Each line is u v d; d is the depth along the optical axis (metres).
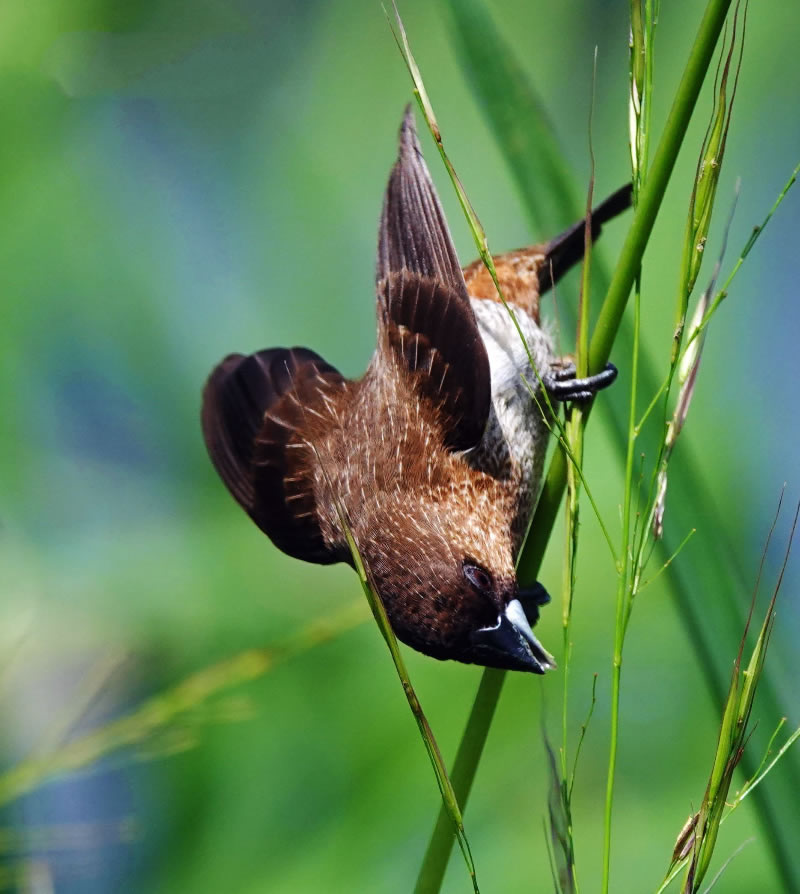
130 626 2.39
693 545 2.29
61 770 2.33
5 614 2.39
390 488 2.34
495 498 2.35
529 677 2.39
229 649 2.39
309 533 2.36
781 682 2.29
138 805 2.38
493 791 2.38
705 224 2.28
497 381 2.35
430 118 2.29
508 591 2.33
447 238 2.35
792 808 2.28
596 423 2.39
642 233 2.29
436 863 2.29
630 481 2.28
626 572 2.28
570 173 2.32
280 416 2.37
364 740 2.39
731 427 2.39
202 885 2.38
